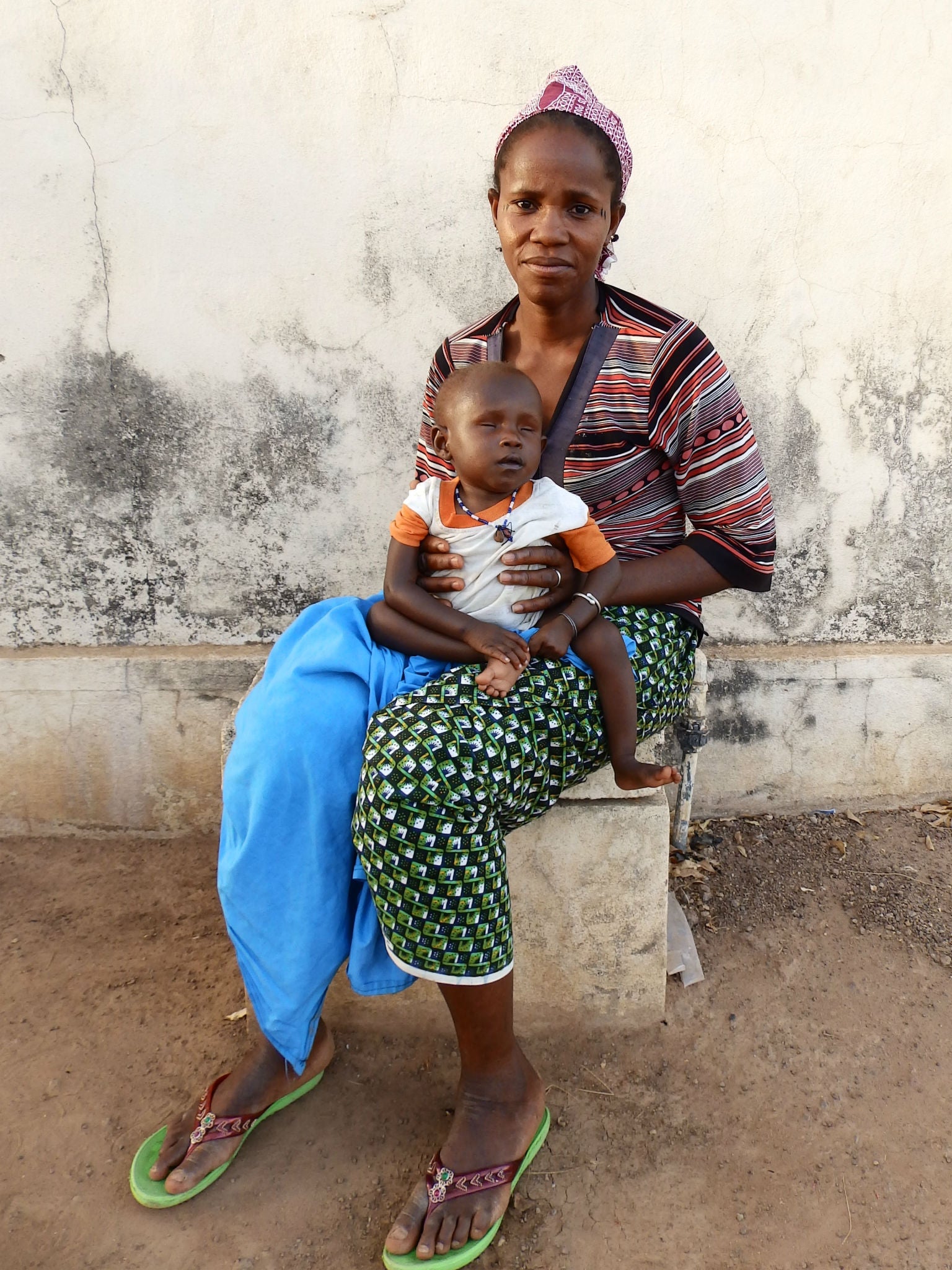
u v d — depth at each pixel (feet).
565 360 6.16
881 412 8.93
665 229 8.36
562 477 6.04
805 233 8.40
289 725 5.29
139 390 8.61
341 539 9.07
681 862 9.08
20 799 9.50
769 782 9.78
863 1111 6.43
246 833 5.45
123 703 9.23
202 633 9.32
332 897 5.46
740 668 9.39
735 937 8.11
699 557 6.05
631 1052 6.95
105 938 8.16
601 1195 5.85
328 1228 5.62
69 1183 5.89
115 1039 7.02
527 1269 5.40
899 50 8.00
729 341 8.66
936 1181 5.92
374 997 7.04
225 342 8.49
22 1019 7.20
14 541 9.00
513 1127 5.58
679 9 7.84
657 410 5.85
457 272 8.36
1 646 9.30
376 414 8.71
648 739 6.67
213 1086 6.12
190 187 8.12
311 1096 6.56
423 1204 5.38
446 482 5.72
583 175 5.46
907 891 8.63
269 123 7.98
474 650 5.48
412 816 4.92
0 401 8.60
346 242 8.27
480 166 8.11
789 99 8.08
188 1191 5.69
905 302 8.62
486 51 7.86
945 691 9.63
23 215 8.16
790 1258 5.47
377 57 7.85
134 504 8.93
